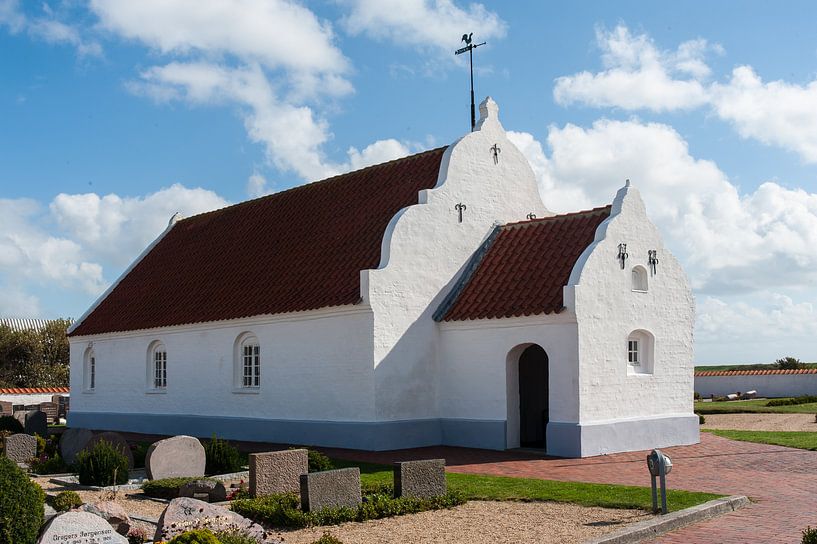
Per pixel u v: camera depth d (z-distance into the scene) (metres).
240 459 18.89
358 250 23.78
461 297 22.95
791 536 10.88
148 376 29.86
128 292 33.53
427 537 11.23
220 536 9.48
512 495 14.09
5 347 50.81
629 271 21.69
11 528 8.70
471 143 24.59
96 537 9.16
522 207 25.81
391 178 26.27
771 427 28.88
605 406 20.52
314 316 23.14
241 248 29.67
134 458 20.27
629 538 10.75
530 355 24.39
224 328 26.33
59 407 39.62
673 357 22.83
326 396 22.70
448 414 22.64
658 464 12.16
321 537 11.02
